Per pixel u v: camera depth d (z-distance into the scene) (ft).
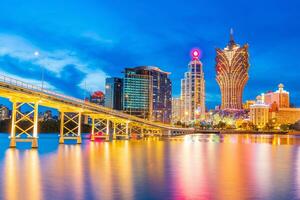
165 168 151.02
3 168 147.23
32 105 305.12
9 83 250.37
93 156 212.02
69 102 356.79
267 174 135.23
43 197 88.79
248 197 91.25
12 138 290.76
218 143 473.26
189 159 198.80
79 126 399.24
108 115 491.31
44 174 128.36
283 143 490.90
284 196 92.79
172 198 88.99
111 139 571.69
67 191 96.22
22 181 112.06
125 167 152.76
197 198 89.30
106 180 114.83
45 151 258.98
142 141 509.76
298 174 135.85
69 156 211.41
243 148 337.93
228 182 114.01
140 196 90.89
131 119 582.35
